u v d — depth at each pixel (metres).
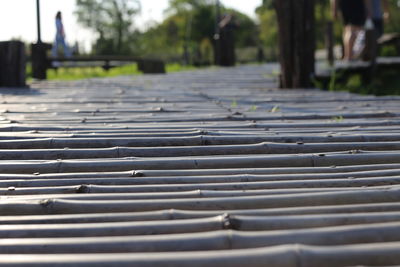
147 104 5.04
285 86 6.96
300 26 6.80
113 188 2.20
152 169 2.61
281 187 2.25
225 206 2.01
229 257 1.46
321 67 10.33
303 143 2.97
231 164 2.65
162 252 1.58
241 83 8.11
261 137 3.13
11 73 7.38
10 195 2.14
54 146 3.03
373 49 9.38
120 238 1.63
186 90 6.73
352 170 2.53
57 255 1.52
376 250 1.47
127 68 17.52
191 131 3.36
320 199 2.04
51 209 1.96
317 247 1.49
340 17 10.27
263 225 1.75
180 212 1.88
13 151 2.83
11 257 1.49
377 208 1.91
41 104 5.04
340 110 4.45
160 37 43.09
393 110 4.40
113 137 3.17
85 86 7.57
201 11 42.81
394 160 2.74
